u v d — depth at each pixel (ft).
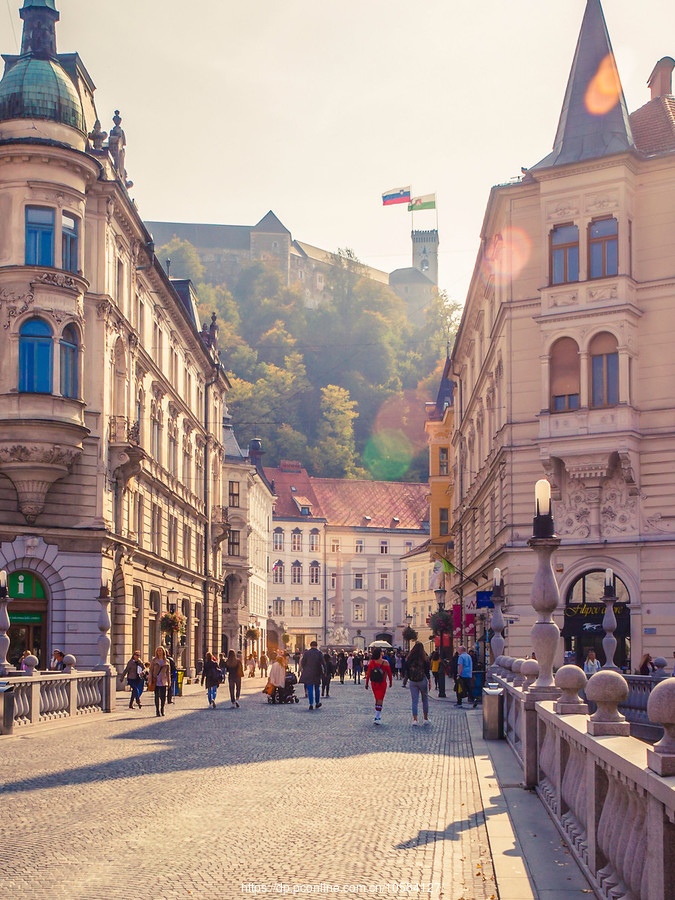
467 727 79.82
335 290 515.09
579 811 28.17
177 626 151.74
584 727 27.30
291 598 386.11
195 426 199.82
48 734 71.77
